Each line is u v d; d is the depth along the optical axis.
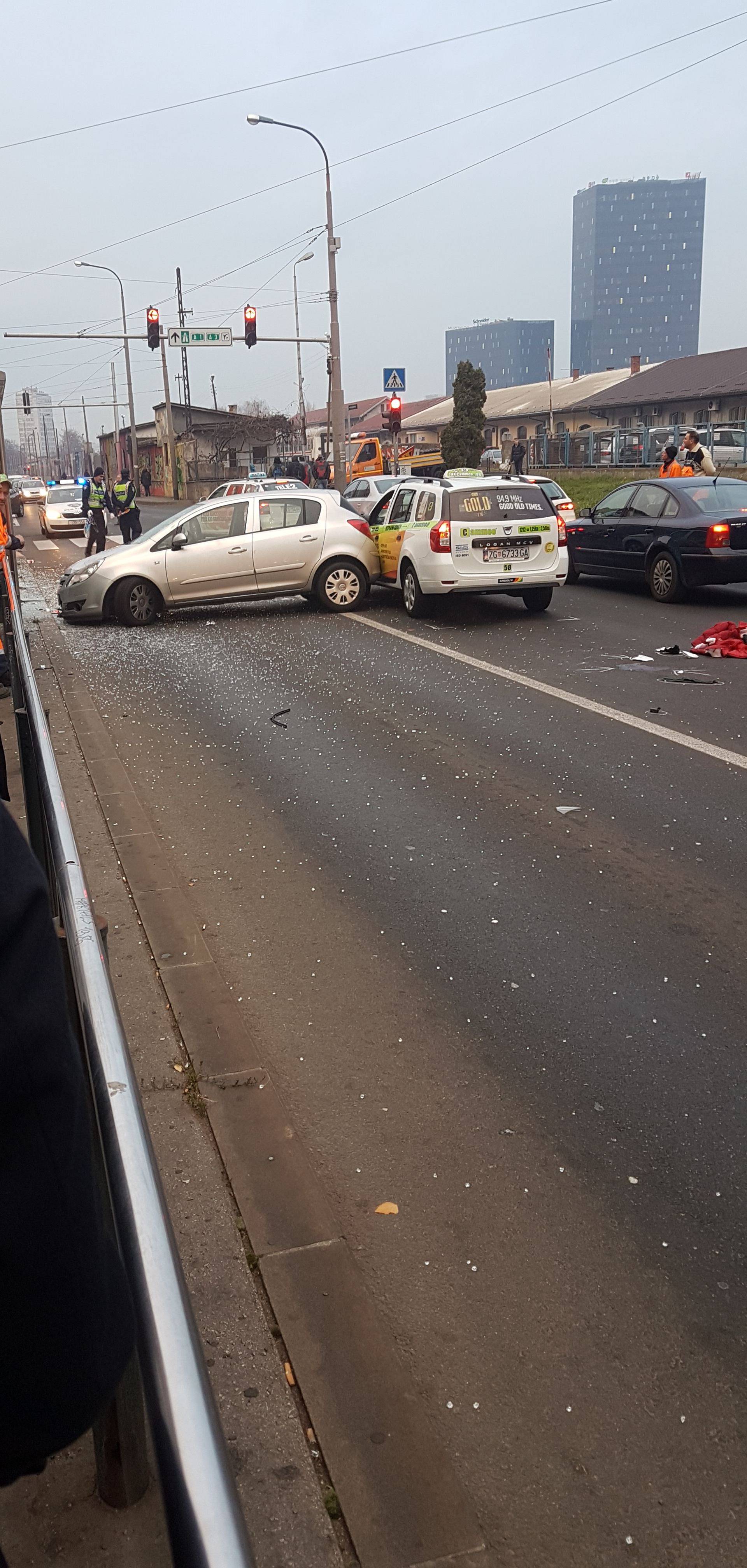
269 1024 4.14
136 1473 2.04
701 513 13.89
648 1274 2.89
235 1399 2.46
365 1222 3.07
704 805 6.51
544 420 66.31
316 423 94.88
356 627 13.54
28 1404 0.88
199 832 6.26
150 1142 1.24
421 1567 2.10
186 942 4.78
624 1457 2.35
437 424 74.62
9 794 5.68
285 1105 3.61
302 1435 2.38
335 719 8.89
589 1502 2.25
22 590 20.11
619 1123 3.53
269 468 57.91
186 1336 0.98
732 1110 3.60
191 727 8.80
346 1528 2.17
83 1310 0.89
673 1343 2.66
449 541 13.07
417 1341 2.65
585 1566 2.12
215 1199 3.13
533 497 13.37
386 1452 2.34
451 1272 2.88
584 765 7.37
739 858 5.71
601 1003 4.29
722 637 11.12
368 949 4.76
